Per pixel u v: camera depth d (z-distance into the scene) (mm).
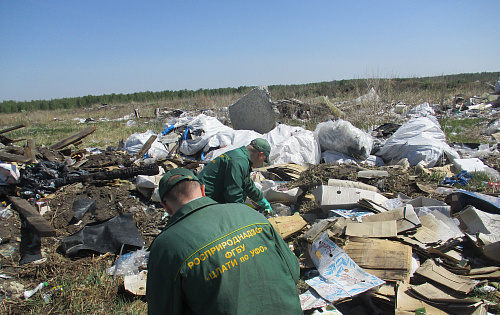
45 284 3340
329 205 4336
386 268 3061
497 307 2672
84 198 4938
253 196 3482
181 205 1691
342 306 2906
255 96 9641
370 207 4102
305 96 18203
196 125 8555
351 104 13180
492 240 3350
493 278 3021
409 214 3678
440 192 4934
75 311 2979
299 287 3082
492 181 5473
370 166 6270
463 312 2570
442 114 13023
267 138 7523
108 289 3256
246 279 1440
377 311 2791
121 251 3820
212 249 1445
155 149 7781
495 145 8031
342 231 3590
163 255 1470
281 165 6211
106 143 11062
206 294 1400
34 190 5074
